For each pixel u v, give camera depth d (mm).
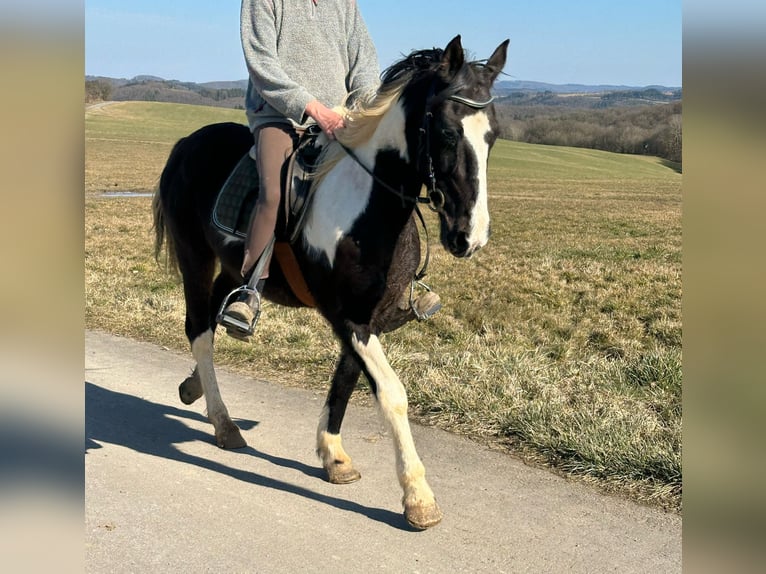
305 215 3670
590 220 20375
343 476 4020
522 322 7492
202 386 4664
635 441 4191
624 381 5445
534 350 6344
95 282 9336
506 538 3406
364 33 4219
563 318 7668
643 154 74562
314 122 3957
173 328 7273
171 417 5098
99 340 6973
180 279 5027
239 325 3594
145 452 4418
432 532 3459
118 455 4340
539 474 4078
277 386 5695
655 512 3641
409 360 5984
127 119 78000
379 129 3459
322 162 3695
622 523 3539
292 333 6941
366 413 5090
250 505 3725
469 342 6703
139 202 22641
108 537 3322
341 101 4047
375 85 3932
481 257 12430
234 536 3391
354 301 3533
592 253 13070
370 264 3473
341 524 3543
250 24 3846
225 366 6184
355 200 3500
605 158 67125
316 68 3945
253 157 4105
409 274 3654
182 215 4586
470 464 4207
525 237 16047
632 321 7555
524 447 4422
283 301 4133
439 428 4746
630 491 3842
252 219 3789
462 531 3469
